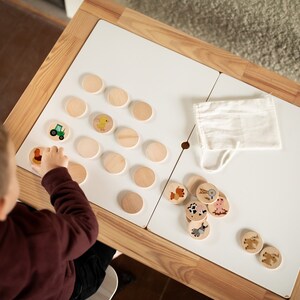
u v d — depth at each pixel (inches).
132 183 39.8
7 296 27.9
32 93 41.8
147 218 38.8
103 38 44.6
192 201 39.5
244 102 43.0
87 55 43.7
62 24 66.6
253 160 41.6
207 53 45.1
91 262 41.3
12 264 26.5
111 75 43.3
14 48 64.6
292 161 41.8
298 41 63.8
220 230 38.9
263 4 64.0
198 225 38.8
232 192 40.3
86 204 34.8
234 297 37.3
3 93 62.0
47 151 38.2
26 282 27.6
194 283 37.5
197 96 43.4
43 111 41.3
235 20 64.4
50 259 28.0
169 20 64.9
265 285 37.8
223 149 41.3
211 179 40.6
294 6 63.9
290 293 37.6
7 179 26.0
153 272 56.9
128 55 44.2
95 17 45.2
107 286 41.8
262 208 39.9
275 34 63.9
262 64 63.1
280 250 38.8
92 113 41.8
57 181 35.4
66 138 40.6
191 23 64.7
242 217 39.5
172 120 42.4
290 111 43.7
